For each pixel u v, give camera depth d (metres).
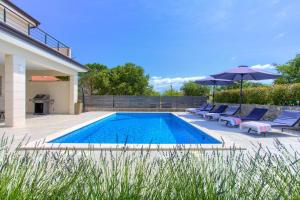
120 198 1.65
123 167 2.01
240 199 1.70
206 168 2.00
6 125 9.30
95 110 19.36
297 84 9.96
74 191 1.70
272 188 1.78
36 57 10.85
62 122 11.33
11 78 9.07
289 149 5.70
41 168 1.93
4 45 8.41
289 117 8.76
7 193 1.60
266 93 12.12
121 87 27.23
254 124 7.90
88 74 27.41
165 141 7.80
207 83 16.30
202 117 14.51
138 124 13.16
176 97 21.22
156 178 1.82
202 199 1.64
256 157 2.16
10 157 2.19
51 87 16.61
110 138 8.66
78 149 5.09
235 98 15.69
